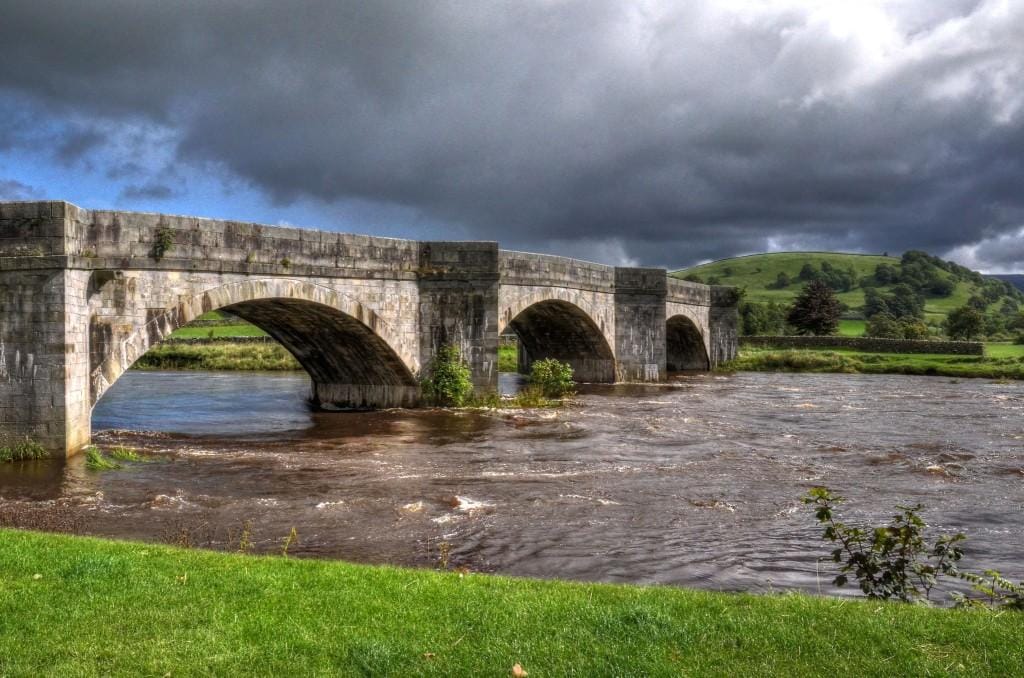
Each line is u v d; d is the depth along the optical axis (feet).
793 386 170.81
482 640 25.68
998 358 233.35
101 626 26.43
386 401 118.52
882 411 122.11
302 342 115.85
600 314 165.68
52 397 71.51
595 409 120.06
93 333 76.69
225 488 62.69
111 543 37.99
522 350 195.42
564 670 23.57
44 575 31.60
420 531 50.60
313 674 23.27
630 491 63.16
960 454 81.87
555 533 50.49
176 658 24.12
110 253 77.46
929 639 25.82
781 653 24.77
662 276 176.65
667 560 45.34
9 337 71.61
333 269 99.40
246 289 88.94
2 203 71.56
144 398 136.67
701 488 64.64
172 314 82.02
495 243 115.65
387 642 25.29
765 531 51.67
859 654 24.68
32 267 70.90
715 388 163.22
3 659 23.85
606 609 28.48
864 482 67.92
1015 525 54.19
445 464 73.82
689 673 23.38
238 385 164.04
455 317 115.65
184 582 31.22
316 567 34.30
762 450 83.71
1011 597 31.55
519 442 87.10
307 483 64.85
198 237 84.33
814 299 344.90
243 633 26.00
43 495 59.57
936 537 50.93
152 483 64.13
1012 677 23.21
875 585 33.04
